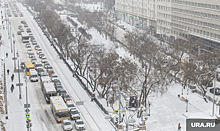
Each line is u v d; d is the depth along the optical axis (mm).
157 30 188125
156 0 186750
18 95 94188
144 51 109125
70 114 78375
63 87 103250
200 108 83312
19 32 189125
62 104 78312
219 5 130000
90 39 171750
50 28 176125
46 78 99875
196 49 132375
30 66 116375
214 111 80375
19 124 74062
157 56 104875
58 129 72312
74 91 99500
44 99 91438
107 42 169500
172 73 112312
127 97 87500
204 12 140000
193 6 147875
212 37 136375
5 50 151500
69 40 140000
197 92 95500
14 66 121562
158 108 84562
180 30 161125
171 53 109625
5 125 73062
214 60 96812
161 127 72625
